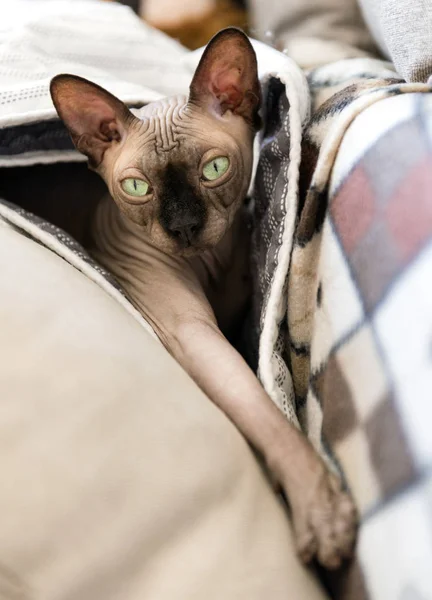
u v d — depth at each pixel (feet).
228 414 1.50
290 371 1.66
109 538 1.24
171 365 1.45
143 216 1.69
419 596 1.18
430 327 1.20
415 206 1.26
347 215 1.41
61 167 2.03
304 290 1.57
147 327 1.64
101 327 1.40
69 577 1.21
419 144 1.30
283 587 1.29
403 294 1.25
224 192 1.67
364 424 1.32
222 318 2.01
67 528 1.22
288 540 1.34
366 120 1.42
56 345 1.33
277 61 1.73
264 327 1.58
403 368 1.23
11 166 1.86
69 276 1.51
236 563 1.28
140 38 2.11
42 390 1.29
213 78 1.69
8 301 1.36
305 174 1.65
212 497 1.31
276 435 1.44
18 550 1.20
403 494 1.22
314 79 1.87
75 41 2.01
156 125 1.66
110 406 1.30
